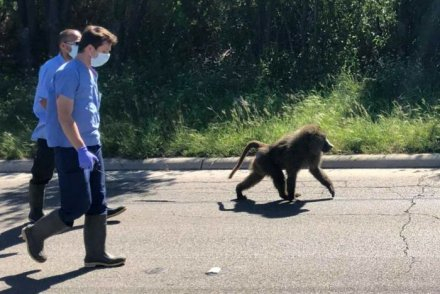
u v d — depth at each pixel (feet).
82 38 21.52
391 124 41.70
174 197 32.81
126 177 37.91
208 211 29.94
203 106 48.19
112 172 39.40
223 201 31.65
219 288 20.81
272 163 31.01
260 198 31.99
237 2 55.88
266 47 54.70
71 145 21.31
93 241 22.88
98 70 55.77
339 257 23.16
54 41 58.44
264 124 42.78
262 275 21.75
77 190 21.48
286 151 30.50
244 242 25.21
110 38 21.74
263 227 27.07
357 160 37.50
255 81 51.42
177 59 58.54
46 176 28.09
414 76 48.75
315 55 53.52
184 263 23.17
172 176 37.65
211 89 51.01
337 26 54.03
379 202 30.09
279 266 22.50
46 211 31.27
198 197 32.63
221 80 51.55
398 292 19.99
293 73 52.95
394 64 51.08
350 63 53.21
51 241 26.16
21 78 59.06
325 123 42.50
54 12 58.34
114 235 26.73
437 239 24.62
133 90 50.39
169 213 29.84
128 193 34.01
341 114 44.27
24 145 42.32
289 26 55.42
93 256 22.94
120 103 49.14
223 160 39.01
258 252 24.02
